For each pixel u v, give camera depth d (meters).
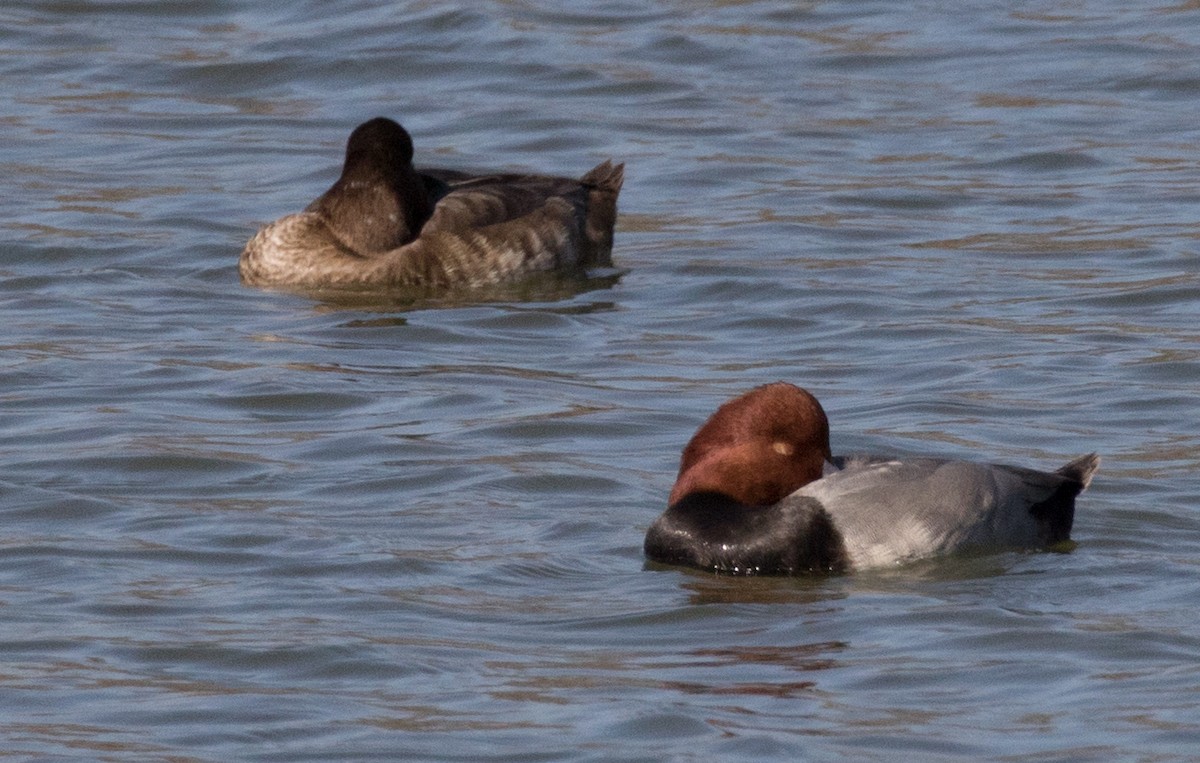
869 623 11.04
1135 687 10.02
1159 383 15.56
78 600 11.26
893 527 11.98
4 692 10.00
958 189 21.73
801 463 12.17
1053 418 14.78
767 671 10.33
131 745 9.39
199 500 13.06
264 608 11.16
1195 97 24.92
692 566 11.98
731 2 28.70
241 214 21.16
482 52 26.80
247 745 9.40
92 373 16.00
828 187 21.91
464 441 14.35
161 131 24.03
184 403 15.28
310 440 14.38
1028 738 9.45
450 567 11.86
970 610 11.20
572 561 12.08
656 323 17.73
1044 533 12.34
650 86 25.58
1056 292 18.25
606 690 10.05
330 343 17.06
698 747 9.35
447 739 9.45
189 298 18.53
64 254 19.59
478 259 19.17
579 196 20.09
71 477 13.50
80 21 27.91
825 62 26.42
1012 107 24.56
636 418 14.88
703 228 20.69
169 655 10.47
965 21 28.02
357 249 19.17
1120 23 27.83
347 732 9.54
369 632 10.79
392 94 25.48
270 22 27.97
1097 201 21.25
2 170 22.33
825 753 9.28
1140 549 12.24
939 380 15.81
